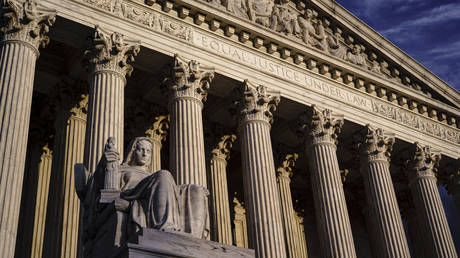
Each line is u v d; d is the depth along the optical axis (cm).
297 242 3616
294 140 3841
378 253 3312
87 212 1249
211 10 3012
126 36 2702
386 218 3331
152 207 1088
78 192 1323
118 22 2709
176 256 989
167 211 1079
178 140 2669
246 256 1072
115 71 2562
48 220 2688
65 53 3039
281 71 3294
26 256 2952
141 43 2730
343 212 3086
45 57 3012
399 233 3291
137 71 3241
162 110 3359
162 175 1133
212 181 3450
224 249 1055
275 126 3706
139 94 3334
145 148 1318
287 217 3662
